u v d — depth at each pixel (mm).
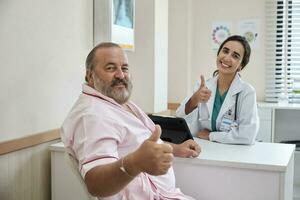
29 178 1985
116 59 1539
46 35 2057
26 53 1916
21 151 1923
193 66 3891
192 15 3852
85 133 1338
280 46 3666
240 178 1692
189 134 1854
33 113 1985
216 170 1734
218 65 2209
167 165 1041
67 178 2018
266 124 3354
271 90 3707
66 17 2219
